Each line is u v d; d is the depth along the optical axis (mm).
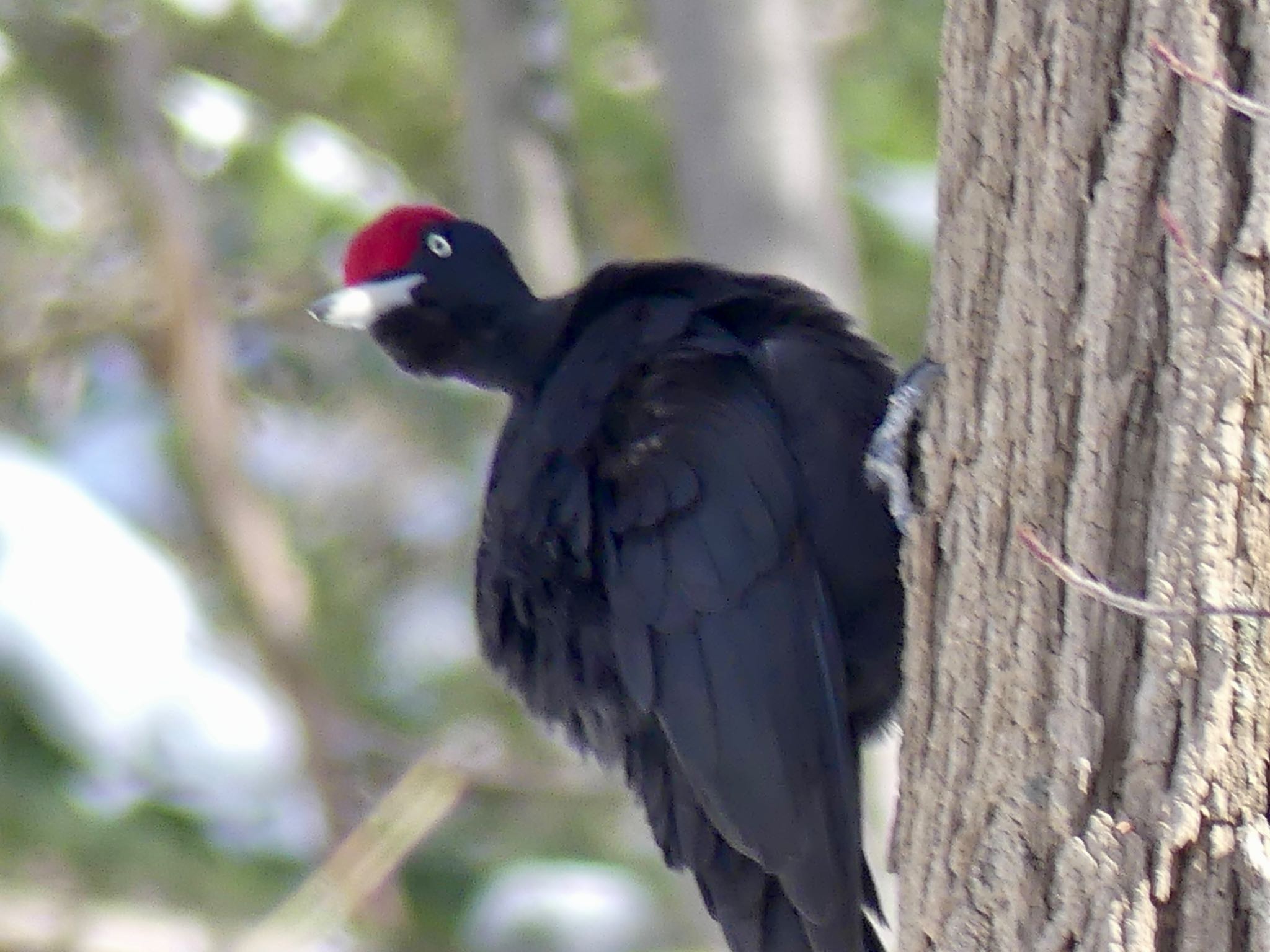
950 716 5746
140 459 17750
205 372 16516
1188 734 5184
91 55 16312
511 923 14609
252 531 16594
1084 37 5523
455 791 14055
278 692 16578
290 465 18422
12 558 15539
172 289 16297
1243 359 5199
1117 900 5211
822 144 11945
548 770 14977
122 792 15578
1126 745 5289
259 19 15984
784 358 6961
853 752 6809
